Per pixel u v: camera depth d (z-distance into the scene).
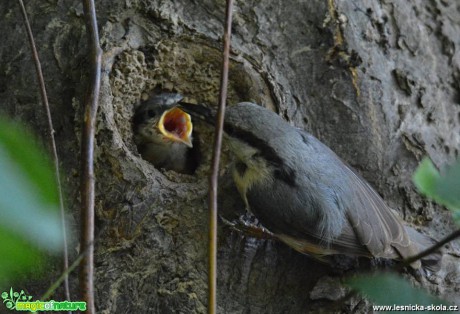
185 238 7.18
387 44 8.46
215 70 8.17
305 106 7.96
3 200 2.48
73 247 6.88
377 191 7.89
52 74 7.52
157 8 7.70
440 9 9.22
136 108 8.50
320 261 7.41
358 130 7.93
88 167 4.97
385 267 7.36
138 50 7.75
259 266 7.35
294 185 6.95
